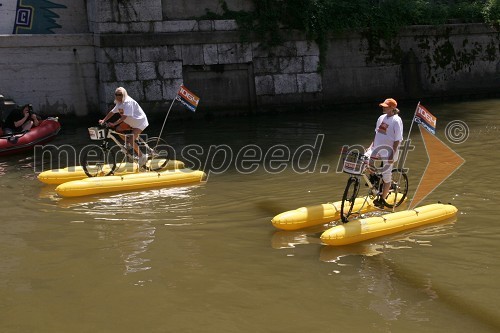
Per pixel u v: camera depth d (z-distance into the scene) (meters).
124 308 5.40
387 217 7.30
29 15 15.98
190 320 5.16
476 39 19.53
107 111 15.58
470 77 19.64
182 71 16.27
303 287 5.79
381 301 5.47
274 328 4.99
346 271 6.16
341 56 17.88
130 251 6.80
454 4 20.06
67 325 5.11
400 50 18.59
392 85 18.62
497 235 7.12
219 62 16.50
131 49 15.66
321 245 6.94
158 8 15.82
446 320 5.11
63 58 15.84
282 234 7.34
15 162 11.55
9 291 5.79
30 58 15.54
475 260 6.39
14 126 12.78
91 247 6.93
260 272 6.17
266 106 17.16
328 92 17.86
